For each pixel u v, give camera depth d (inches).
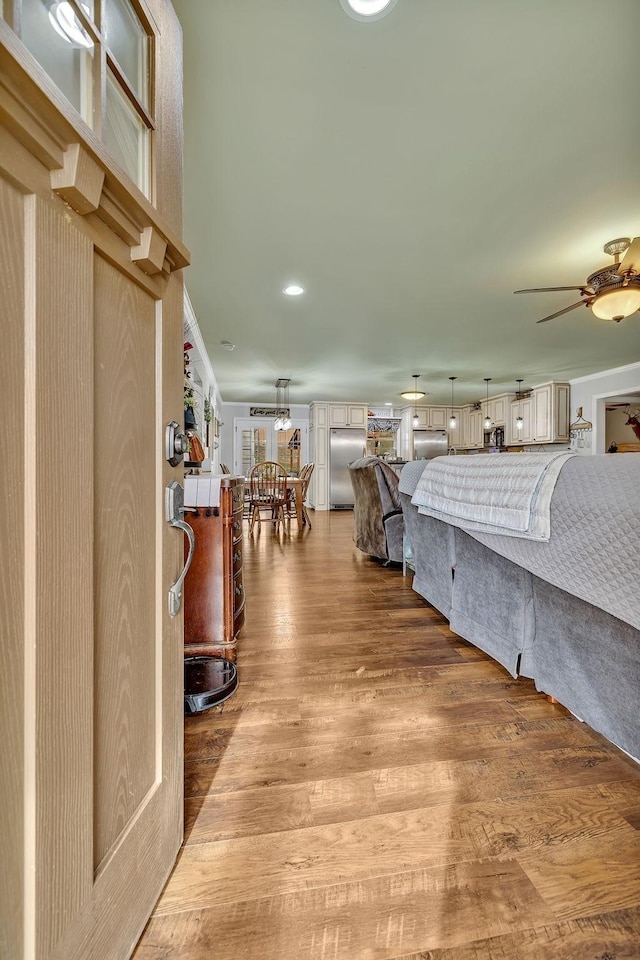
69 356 22.2
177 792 36.0
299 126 68.4
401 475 113.7
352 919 31.5
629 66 58.4
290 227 97.4
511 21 52.1
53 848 21.2
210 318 157.2
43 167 19.8
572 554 49.3
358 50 55.7
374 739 52.6
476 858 36.5
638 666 45.1
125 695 28.4
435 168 78.6
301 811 41.4
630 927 31.0
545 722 56.1
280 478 266.5
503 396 315.0
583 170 79.4
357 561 153.6
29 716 19.8
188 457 98.8
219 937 30.1
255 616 96.3
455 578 83.4
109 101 27.9
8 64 16.4
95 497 24.9
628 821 40.4
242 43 54.5
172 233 31.8
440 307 146.5
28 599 19.7
